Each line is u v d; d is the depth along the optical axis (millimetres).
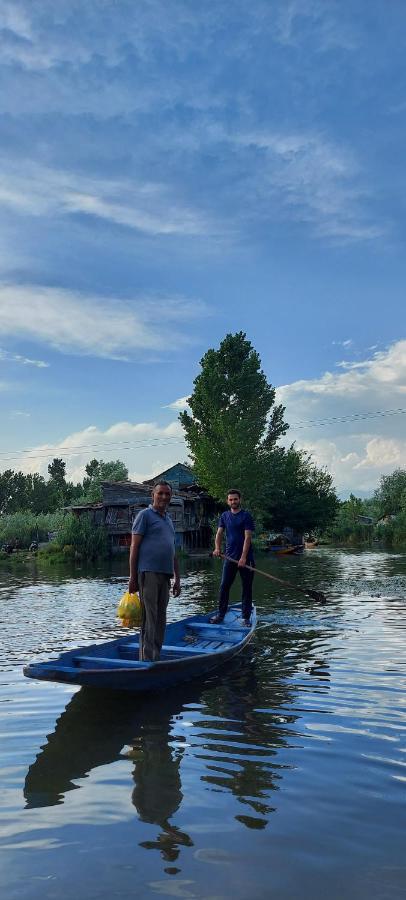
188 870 2721
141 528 6320
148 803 3455
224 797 3520
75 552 35625
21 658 7812
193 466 46000
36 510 83500
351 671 6605
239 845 2951
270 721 4996
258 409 46906
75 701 5762
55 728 4930
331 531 66875
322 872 2697
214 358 47500
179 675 6246
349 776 3814
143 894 2531
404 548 42156
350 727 4773
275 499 48688
